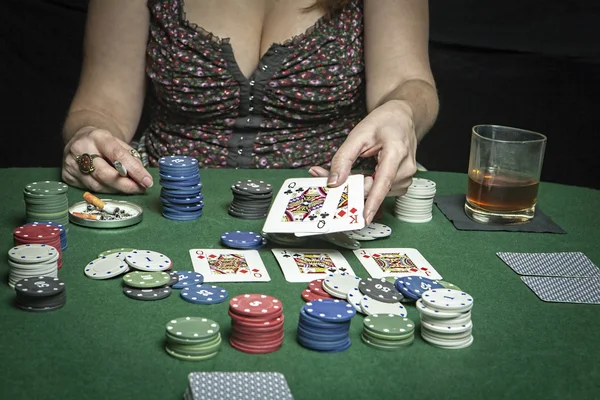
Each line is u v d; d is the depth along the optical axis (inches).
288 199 42.7
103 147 47.6
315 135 56.7
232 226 44.1
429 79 53.5
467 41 84.9
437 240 43.8
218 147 56.2
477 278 39.9
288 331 34.4
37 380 30.9
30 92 84.7
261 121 55.9
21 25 82.6
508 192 45.4
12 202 45.9
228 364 32.2
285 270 39.4
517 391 31.6
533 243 44.1
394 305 36.2
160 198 45.3
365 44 55.5
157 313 35.3
